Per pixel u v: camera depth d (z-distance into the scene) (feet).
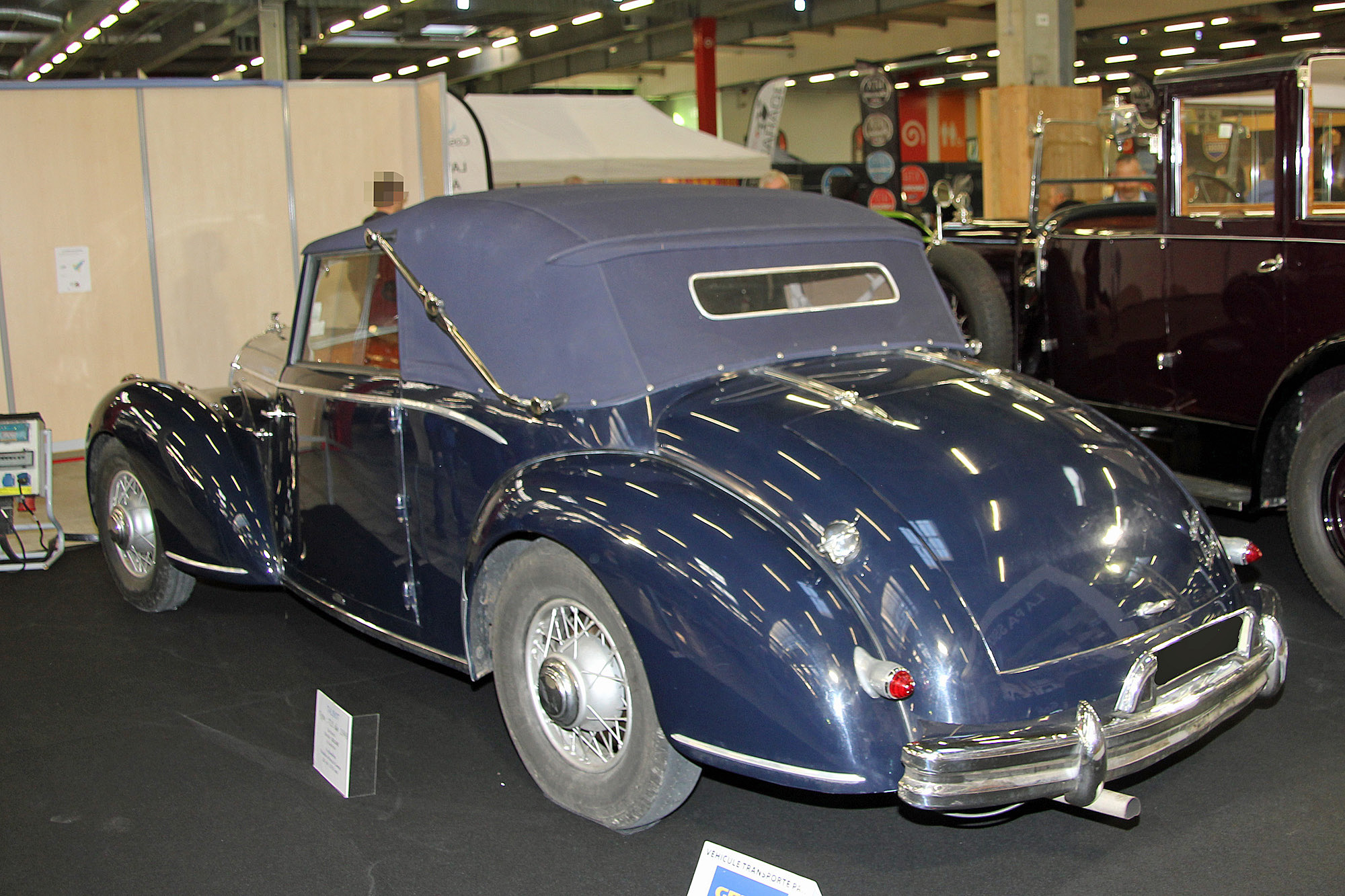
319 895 8.54
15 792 10.29
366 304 11.52
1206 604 8.80
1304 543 13.75
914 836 9.27
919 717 7.63
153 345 27.55
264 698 12.39
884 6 73.72
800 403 9.19
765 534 8.04
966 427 9.05
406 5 64.18
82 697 12.46
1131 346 16.66
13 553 17.15
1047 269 17.98
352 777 10.12
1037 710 7.75
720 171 44.50
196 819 9.74
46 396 26.58
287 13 64.64
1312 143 14.10
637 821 8.98
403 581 11.13
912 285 11.39
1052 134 36.99
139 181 26.99
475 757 10.86
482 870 8.82
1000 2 38.06
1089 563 8.36
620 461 9.01
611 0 68.54
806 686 7.56
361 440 11.35
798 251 10.68
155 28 71.72
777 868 7.45
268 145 28.22
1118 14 70.33
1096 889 8.36
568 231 9.73
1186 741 8.32
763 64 99.09
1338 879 8.35
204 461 13.43
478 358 10.07
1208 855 8.77
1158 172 15.90
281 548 13.19
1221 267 15.20
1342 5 70.13
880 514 8.10
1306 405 14.26
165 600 14.99
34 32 71.77
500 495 9.30
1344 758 10.27
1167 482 9.42
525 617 9.43
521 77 106.42
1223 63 14.93
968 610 7.80
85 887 8.71
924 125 106.83
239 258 28.22
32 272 26.14
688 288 9.82
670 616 7.98
